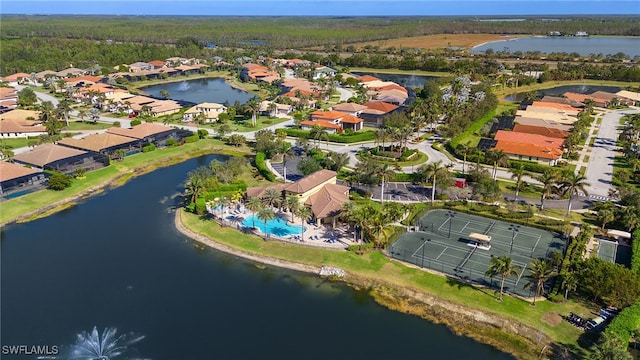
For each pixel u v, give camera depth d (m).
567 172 147.00
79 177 167.38
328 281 109.69
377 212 120.88
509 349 88.19
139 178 174.75
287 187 140.75
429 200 149.38
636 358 83.94
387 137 191.25
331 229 131.12
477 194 147.75
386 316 97.75
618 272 95.44
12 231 131.62
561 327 91.88
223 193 149.25
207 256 120.50
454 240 124.88
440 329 93.88
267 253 119.94
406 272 110.31
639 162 171.62
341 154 174.88
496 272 97.56
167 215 143.25
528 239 125.19
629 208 128.62
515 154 189.50
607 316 93.69
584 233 121.31
